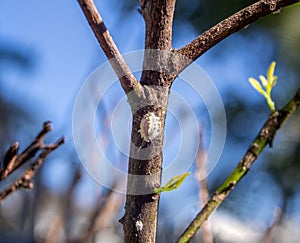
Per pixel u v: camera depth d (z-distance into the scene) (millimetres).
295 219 778
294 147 784
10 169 329
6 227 640
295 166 781
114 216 451
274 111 319
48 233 415
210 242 377
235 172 315
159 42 297
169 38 298
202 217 311
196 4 692
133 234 294
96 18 287
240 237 708
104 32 288
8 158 329
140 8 310
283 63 755
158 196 295
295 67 751
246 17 301
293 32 693
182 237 309
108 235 494
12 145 329
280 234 736
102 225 408
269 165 789
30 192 505
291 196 775
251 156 315
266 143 317
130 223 294
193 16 702
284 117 319
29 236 475
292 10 672
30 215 495
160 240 580
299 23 683
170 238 580
